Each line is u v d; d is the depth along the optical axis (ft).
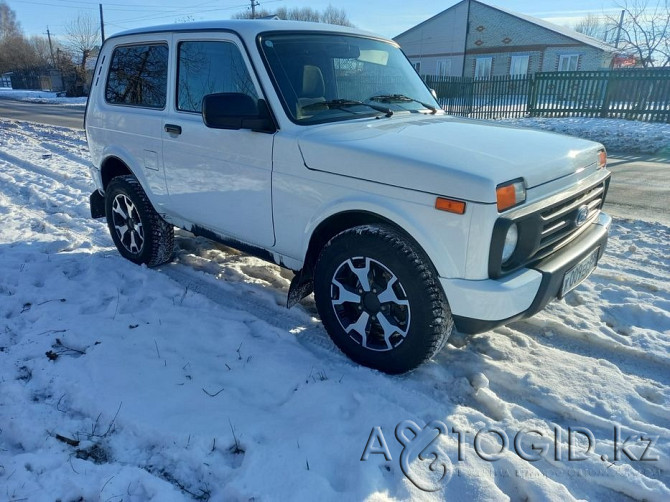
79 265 14.89
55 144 37.24
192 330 11.14
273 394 9.18
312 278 11.06
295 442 7.76
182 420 8.30
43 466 7.43
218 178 11.70
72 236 17.35
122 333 10.96
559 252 9.59
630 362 10.40
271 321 11.86
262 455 7.45
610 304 12.51
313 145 9.78
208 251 16.10
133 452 7.84
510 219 8.11
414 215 8.69
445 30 117.50
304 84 10.93
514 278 8.52
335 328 10.25
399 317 9.52
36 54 204.33
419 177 8.55
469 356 10.36
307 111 10.64
